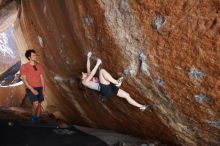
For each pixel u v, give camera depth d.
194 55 4.31
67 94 8.36
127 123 6.86
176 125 5.58
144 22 4.55
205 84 4.48
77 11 5.52
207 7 3.85
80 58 6.46
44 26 7.41
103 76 5.55
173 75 4.79
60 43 6.93
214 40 3.98
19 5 9.09
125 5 4.61
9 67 13.21
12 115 8.43
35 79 7.04
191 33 4.15
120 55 5.30
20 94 13.44
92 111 7.86
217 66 4.15
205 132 5.18
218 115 4.69
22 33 10.17
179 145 5.93
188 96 4.86
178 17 4.17
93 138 6.38
